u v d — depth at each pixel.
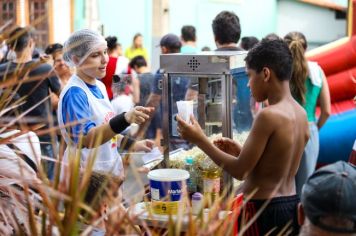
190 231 2.13
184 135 3.20
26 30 2.57
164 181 2.94
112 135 3.20
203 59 3.39
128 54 11.19
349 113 5.80
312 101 4.81
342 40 5.99
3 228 2.15
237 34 5.00
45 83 4.45
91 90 3.51
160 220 2.79
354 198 2.02
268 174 3.09
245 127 3.77
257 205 3.10
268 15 16.72
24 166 2.35
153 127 4.14
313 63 4.90
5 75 2.38
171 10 13.91
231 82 3.37
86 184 2.10
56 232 2.08
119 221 2.08
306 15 17.59
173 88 3.50
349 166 2.15
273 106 3.08
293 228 3.11
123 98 4.39
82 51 3.44
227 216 2.23
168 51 6.99
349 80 5.80
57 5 10.69
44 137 3.55
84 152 3.31
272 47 3.11
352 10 6.28
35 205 2.15
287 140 3.05
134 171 2.36
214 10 14.94
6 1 3.71
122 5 13.10
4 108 2.45
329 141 5.78
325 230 2.06
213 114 3.44
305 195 2.10
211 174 3.29
